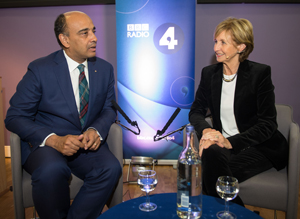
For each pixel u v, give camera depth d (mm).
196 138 1810
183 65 2709
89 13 3283
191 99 2750
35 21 3338
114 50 3316
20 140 1577
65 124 1683
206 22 3184
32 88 1604
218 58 1696
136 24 2676
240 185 1533
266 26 3141
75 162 1617
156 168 2982
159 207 1068
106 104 1931
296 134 1471
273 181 1499
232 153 1691
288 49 3162
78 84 1737
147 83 2752
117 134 1726
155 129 2828
